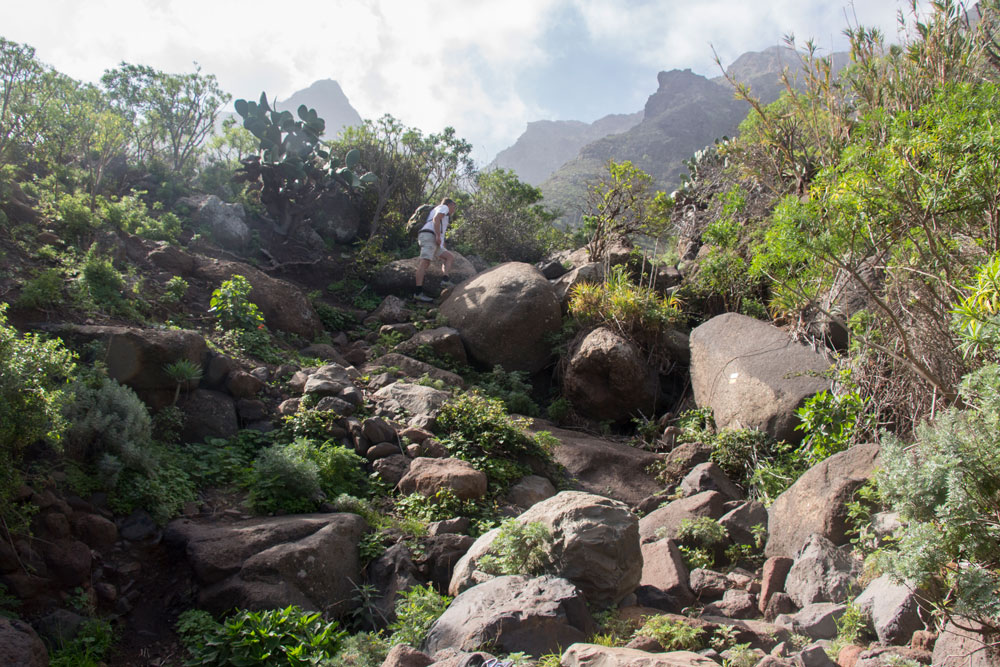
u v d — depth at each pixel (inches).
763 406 326.0
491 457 303.0
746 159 502.9
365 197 632.4
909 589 142.8
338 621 199.0
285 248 547.2
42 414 185.2
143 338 269.4
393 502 262.4
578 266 545.0
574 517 199.2
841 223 221.9
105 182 498.6
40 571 183.5
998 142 196.2
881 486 145.3
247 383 304.0
